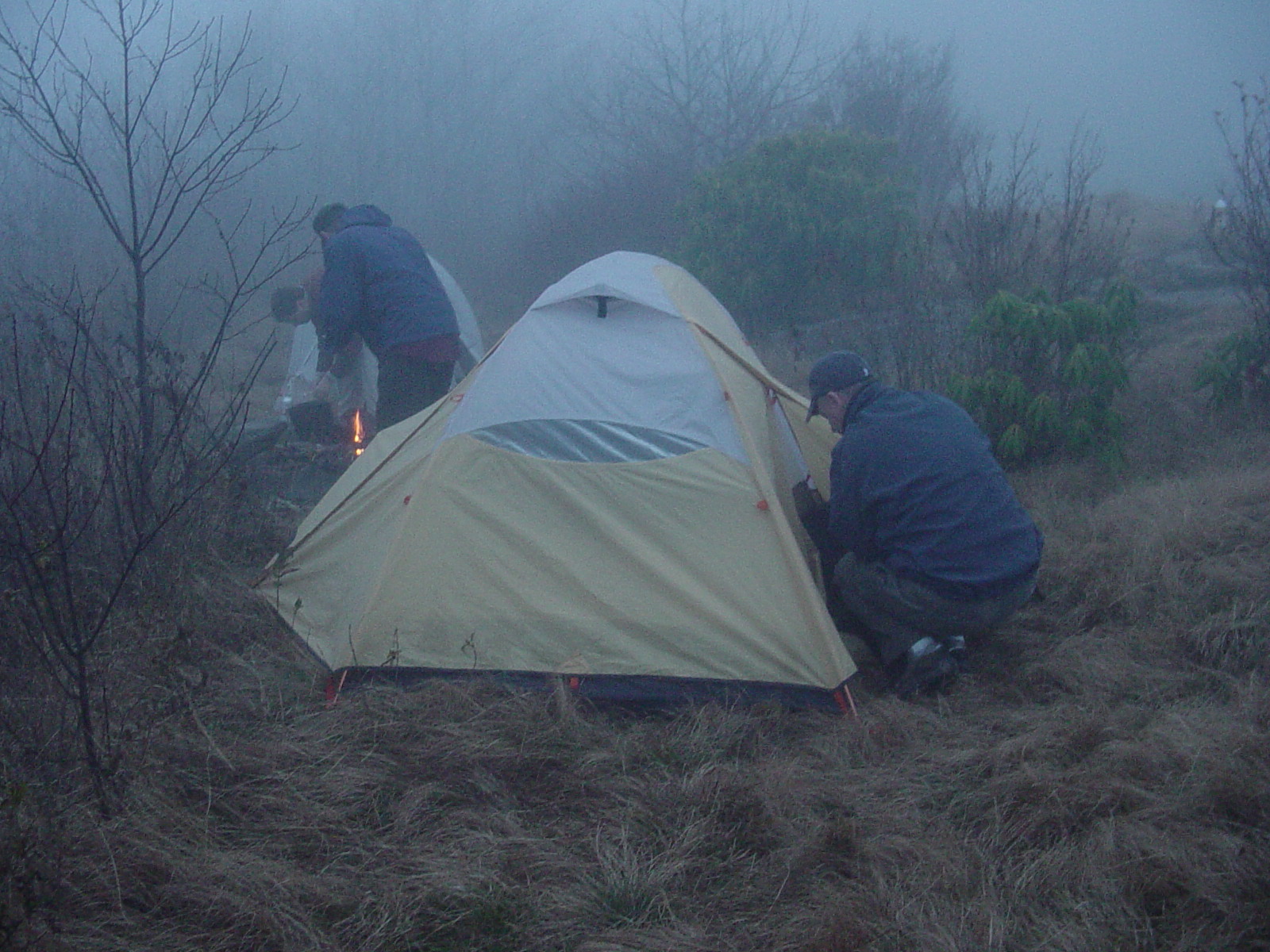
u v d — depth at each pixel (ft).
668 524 12.38
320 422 22.12
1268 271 21.36
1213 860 8.36
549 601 12.21
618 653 12.01
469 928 8.49
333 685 12.10
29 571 11.18
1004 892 8.43
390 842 9.52
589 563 12.31
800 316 32.91
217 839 9.51
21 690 10.61
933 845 9.09
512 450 12.77
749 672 11.87
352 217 20.17
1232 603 12.71
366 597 12.33
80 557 12.92
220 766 10.55
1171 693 11.37
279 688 12.23
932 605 11.73
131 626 11.96
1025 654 12.75
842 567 12.56
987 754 10.36
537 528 12.49
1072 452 18.84
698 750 10.94
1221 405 19.92
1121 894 8.18
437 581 12.30
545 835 9.68
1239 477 16.22
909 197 32.89
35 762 9.68
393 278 19.40
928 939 7.83
